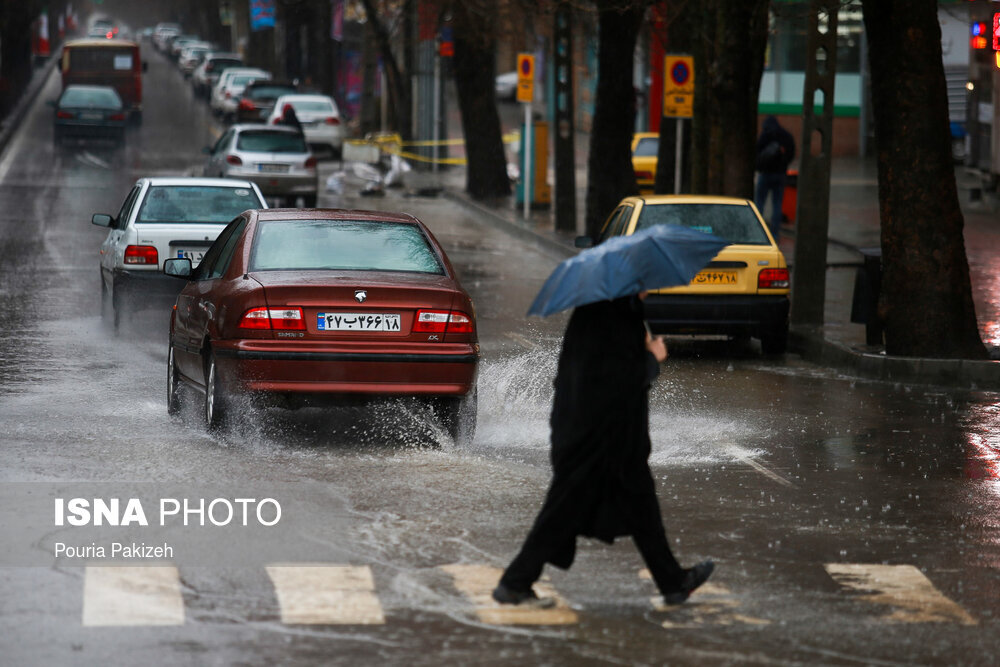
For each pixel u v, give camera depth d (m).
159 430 29.00
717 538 21.31
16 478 24.09
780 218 71.19
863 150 139.75
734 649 16.06
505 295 57.88
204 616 16.92
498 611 17.31
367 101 150.88
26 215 82.75
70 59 160.12
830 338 44.00
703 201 44.69
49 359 38.53
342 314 27.34
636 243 17.22
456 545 20.42
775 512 23.06
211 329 28.09
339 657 15.52
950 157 40.22
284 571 18.91
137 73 160.75
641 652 15.88
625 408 17.09
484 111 101.19
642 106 152.38
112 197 94.88
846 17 138.38
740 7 57.78
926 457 28.16
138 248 42.62
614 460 17.08
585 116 176.75
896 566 19.89
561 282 17.05
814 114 47.19
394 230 30.22
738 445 29.14
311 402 27.55
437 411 28.45
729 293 42.72
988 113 103.19
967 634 16.84
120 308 42.94
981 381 38.38
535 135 91.50
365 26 148.25
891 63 39.94
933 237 39.97
